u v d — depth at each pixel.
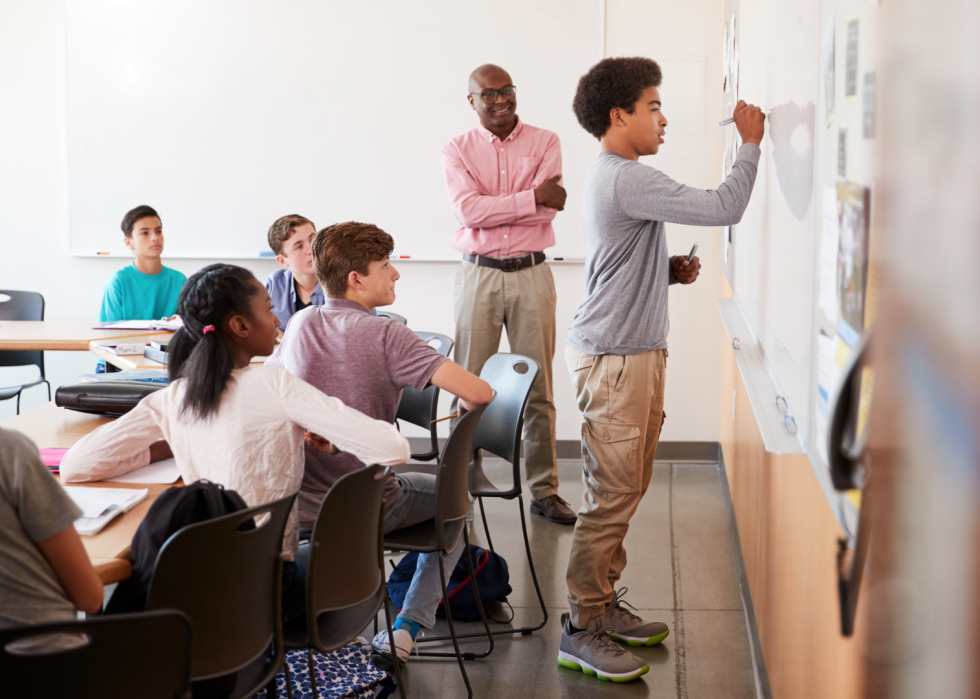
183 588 1.43
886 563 0.85
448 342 3.52
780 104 1.81
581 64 4.56
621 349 2.34
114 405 2.48
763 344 2.06
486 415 2.99
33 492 1.27
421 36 4.62
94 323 4.14
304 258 3.62
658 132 2.34
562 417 4.82
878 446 0.87
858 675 1.05
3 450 1.26
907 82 0.75
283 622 1.87
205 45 4.73
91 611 1.38
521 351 3.86
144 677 1.20
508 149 3.80
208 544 1.43
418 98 4.67
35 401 5.11
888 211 0.82
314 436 2.11
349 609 1.98
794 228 1.58
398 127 4.70
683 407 4.74
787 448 1.42
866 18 0.93
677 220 2.15
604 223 2.30
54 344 3.64
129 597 1.50
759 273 2.20
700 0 4.46
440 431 4.92
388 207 4.77
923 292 0.71
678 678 2.51
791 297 1.59
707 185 4.55
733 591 3.13
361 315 2.29
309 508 2.21
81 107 4.82
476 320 3.84
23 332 3.85
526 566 3.37
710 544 3.58
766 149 2.10
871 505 0.92
